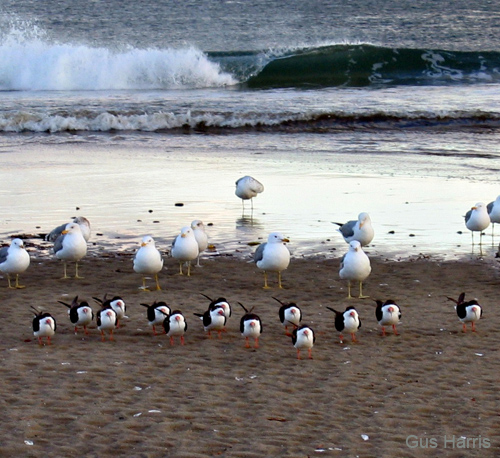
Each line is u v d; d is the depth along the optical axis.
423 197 23.44
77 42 65.31
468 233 19.88
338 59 54.12
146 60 51.09
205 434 9.12
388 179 25.95
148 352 11.99
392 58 54.66
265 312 14.09
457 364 11.55
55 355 11.70
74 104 41.72
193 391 10.42
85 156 30.19
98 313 12.64
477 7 91.75
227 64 53.09
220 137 35.06
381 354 11.98
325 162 28.98
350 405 10.05
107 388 10.44
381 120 38.38
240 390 10.50
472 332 13.01
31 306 13.98
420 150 31.47
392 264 17.31
